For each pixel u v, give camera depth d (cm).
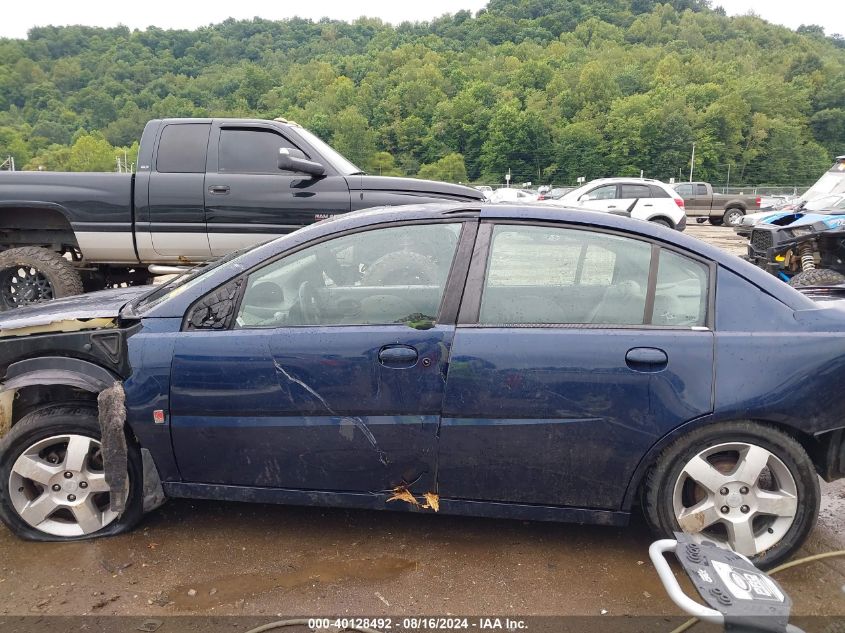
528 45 17250
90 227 662
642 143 10156
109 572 293
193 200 664
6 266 650
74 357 317
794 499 289
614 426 288
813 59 13538
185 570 295
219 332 306
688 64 13462
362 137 11075
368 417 296
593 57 15575
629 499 297
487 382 289
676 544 219
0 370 319
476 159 11000
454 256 307
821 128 11344
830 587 286
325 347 296
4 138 10512
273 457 306
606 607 272
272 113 14438
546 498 300
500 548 317
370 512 352
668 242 305
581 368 286
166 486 318
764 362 284
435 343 293
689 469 290
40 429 311
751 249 1036
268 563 302
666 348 287
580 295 302
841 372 285
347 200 668
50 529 319
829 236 895
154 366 304
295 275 314
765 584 202
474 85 12438
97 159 10119
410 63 14900
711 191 2927
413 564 303
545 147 10475
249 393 299
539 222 308
